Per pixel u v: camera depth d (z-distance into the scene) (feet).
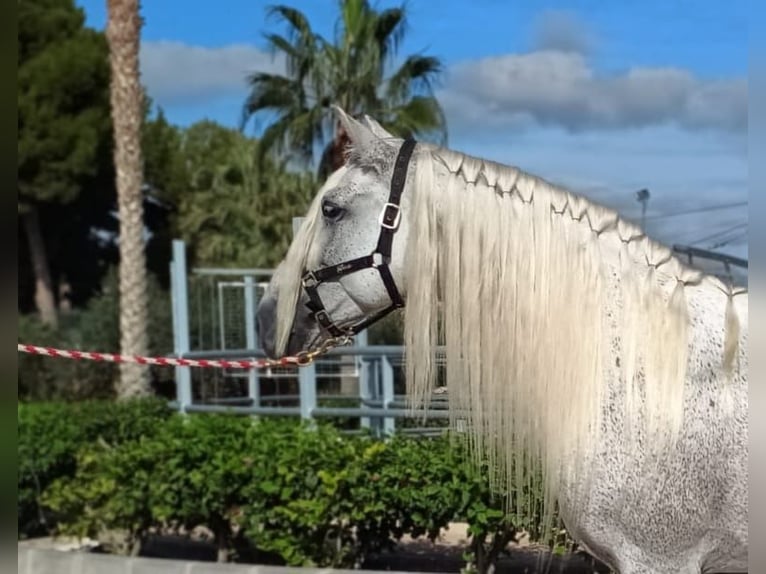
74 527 19.90
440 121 49.62
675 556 8.27
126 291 39.70
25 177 70.49
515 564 16.62
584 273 8.55
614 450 8.32
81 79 71.97
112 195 77.41
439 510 16.06
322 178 52.29
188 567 15.76
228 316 32.73
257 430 19.19
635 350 8.38
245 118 52.65
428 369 8.86
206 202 75.25
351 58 50.93
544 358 8.54
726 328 8.21
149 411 24.88
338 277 9.09
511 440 8.73
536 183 8.80
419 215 8.79
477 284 8.66
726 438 8.12
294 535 17.29
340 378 28.43
